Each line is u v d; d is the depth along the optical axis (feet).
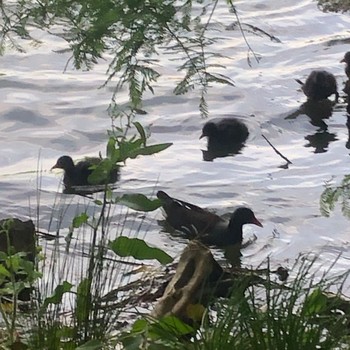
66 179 46.34
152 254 22.49
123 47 21.18
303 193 45.11
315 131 55.52
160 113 56.80
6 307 24.66
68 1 21.29
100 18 19.95
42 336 22.35
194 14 49.32
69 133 53.78
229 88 61.52
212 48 69.00
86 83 61.72
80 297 22.89
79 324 22.62
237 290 22.08
